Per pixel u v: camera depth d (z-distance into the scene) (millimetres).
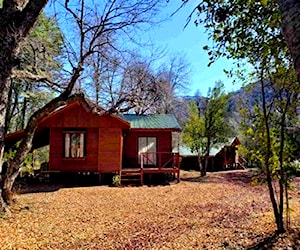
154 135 17078
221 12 3783
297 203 9266
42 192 12039
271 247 5203
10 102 16844
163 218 7969
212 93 20234
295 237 5570
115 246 5719
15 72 7406
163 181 16391
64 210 8734
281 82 5465
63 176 15516
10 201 8430
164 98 24891
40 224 7117
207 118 20344
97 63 10891
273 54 4719
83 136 15219
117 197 11320
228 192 13047
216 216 8078
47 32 9734
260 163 6582
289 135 5930
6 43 6699
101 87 15422
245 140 6832
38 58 9031
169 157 16828
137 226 7164
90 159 15102
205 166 20453
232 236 6020
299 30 1320
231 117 20906
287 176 5992
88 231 6703
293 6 1371
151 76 15461
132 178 15703
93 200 10578
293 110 5602
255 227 6555
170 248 5531
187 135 20828
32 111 20078
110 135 15250
